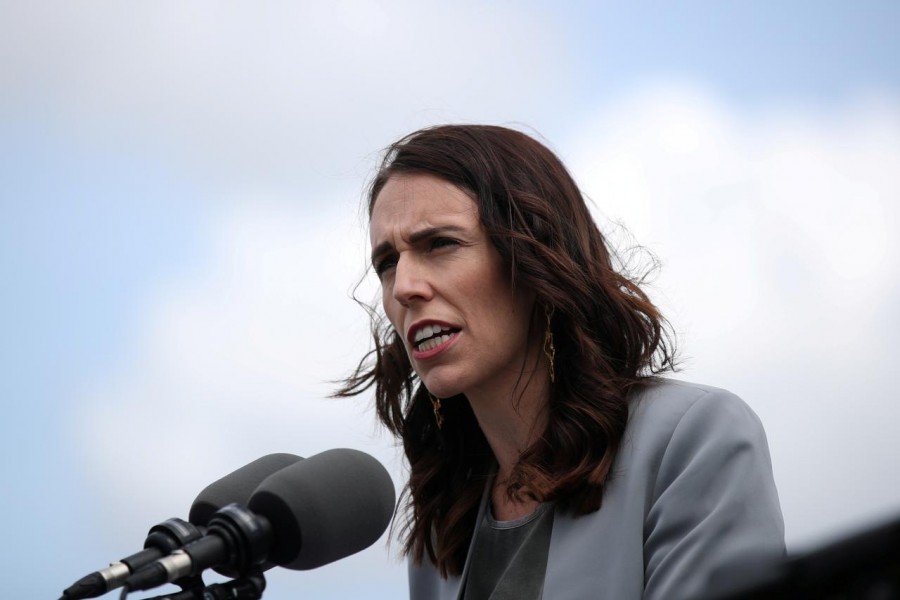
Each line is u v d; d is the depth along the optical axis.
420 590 9.29
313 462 6.46
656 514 7.52
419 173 8.38
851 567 2.81
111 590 5.53
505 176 8.43
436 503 8.97
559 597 7.52
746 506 7.32
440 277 8.16
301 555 6.14
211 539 5.71
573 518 7.83
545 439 8.13
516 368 8.33
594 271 8.47
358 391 9.77
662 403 8.05
